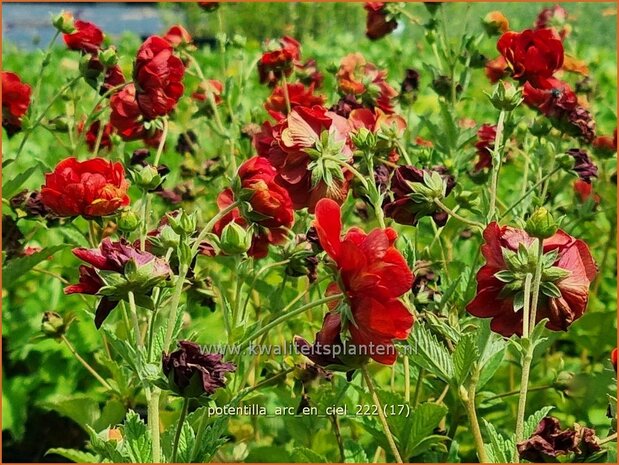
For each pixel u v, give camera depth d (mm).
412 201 381
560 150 558
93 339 663
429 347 363
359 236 305
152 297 354
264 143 428
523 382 324
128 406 535
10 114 569
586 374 522
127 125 522
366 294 302
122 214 381
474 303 334
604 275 729
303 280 611
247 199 372
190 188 634
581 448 342
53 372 668
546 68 512
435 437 408
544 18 806
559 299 329
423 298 428
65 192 425
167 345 331
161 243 371
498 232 334
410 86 642
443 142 575
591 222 710
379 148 449
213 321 625
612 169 731
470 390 361
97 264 328
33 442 694
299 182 381
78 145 570
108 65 547
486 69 640
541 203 485
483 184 571
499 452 344
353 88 586
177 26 664
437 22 642
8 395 662
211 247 440
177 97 501
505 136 493
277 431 580
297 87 621
